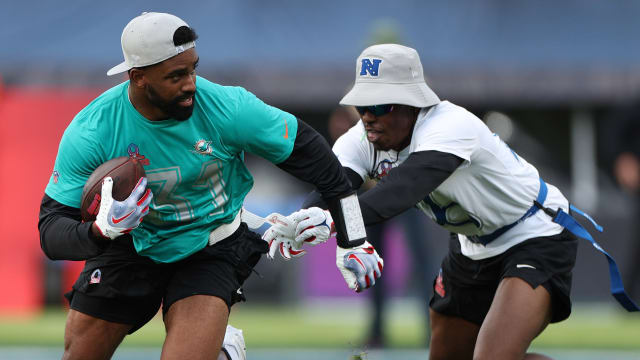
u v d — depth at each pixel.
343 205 15.14
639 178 33.75
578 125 44.78
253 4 43.06
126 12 42.59
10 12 42.34
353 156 17.02
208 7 43.09
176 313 14.79
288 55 42.22
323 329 33.59
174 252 15.15
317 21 43.03
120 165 14.04
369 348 28.50
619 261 37.94
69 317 15.55
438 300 18.20
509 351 15.83
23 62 41.12
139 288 15.36
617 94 42.69
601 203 42.41
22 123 37.31
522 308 16.14
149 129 14.34
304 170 14.94
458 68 42.50
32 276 37.28
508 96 42.75
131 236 15.19
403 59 16.03
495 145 16.58
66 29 42.12
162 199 14.77
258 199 41.34
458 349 18.31
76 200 14.45
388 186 15.48
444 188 16.45
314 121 43.69
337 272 39.03
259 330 33.31
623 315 36.62
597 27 43.50
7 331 32.94
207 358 14.41
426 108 16.38
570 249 17.09
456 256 17.75
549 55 42.84
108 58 41.47
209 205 15.12
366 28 42.97
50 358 27.78
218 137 14.54
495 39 43.16
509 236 16.97
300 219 15.80
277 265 39.00
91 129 14.39
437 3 43.62
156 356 28.19
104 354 15.52
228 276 15.29
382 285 28.59
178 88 13.82
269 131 14.55
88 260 15.42
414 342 29.89
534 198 17.05
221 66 41.91
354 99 16.05
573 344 30.34
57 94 40.06
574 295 38.03
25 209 37.12
